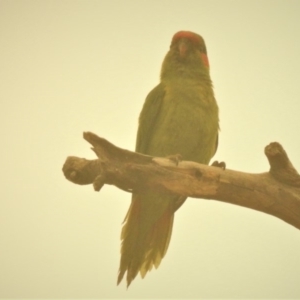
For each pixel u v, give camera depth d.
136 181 5.25
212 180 5.36
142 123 6.34
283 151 5.18
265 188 5.36
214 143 6.37
